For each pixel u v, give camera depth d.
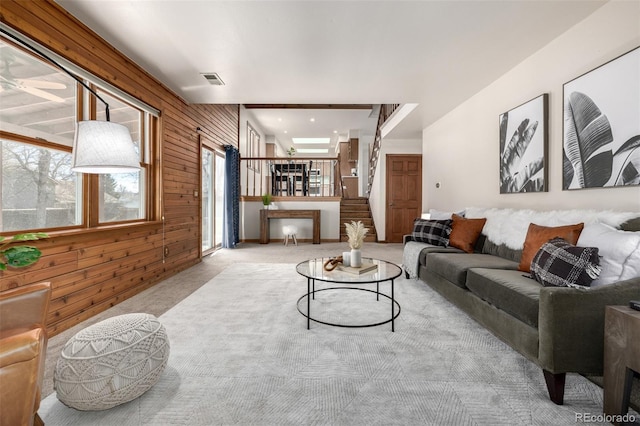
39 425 1.26
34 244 2.09
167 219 3.90
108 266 2.81
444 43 2.80
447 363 1.81
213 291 3.29
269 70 3.37
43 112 2.31
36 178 2.29
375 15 2.40
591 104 2.29
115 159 1.79
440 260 2.79
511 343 1.77
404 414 1.38
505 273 2.13
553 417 1.35
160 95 3.72
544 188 2.80
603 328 1.40
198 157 4.89
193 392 1.53
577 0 2.20
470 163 4.19
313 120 9.19
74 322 2.41
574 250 1.70
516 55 3.02
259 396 1.51
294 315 2.58
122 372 1.38
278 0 2.23
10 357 0.98
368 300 2.98
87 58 2.55
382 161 7.30
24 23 2.02
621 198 2.12
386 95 4.13
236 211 7.02
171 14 2.39
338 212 7.59
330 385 1.60
